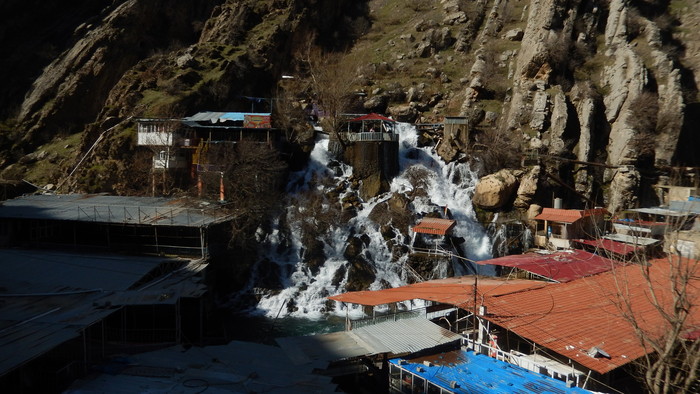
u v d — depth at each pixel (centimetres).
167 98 5488
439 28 7669
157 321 3400
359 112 6269
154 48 7075
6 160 5697
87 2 7481
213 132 5100
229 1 7588
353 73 6894
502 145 5225
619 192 5066
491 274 4609
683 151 5394
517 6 7506
